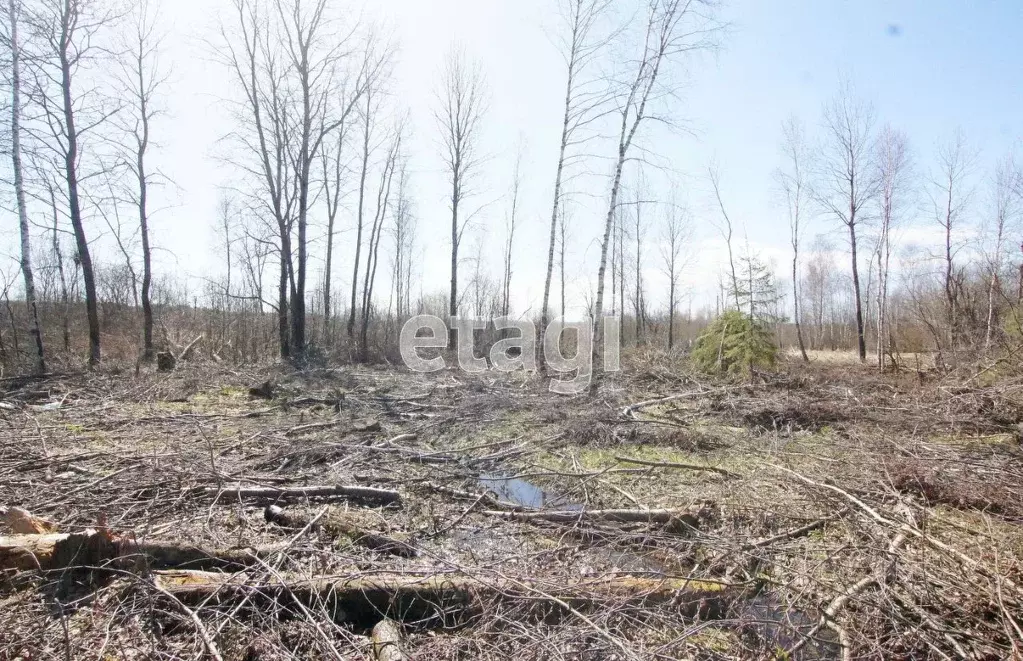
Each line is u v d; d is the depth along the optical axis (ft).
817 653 10.85
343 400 37.65
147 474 19.12
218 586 11.47
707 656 10.62
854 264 77.82
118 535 13.16
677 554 15.07
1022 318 37.68
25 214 44.98
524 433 30.42
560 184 48.91
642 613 11.74
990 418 27.09
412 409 37.06
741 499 18.66
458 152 73.20
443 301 104.94
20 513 13.76
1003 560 13.01
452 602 12.05
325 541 15.38
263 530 15.89
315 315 94.63
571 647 10.23
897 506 16.75
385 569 13.08
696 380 45.44
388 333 88.48
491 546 15.70
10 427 26.04
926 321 54.13
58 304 66.90
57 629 10.27
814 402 33.88
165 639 10.28
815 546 15.24
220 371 48.44
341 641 10.73
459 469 23.31
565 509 18.54
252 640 10.19
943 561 13.25
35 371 44.65
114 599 11.28
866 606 11.65
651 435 28.04
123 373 45.06
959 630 10.77
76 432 26.13
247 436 26.37
